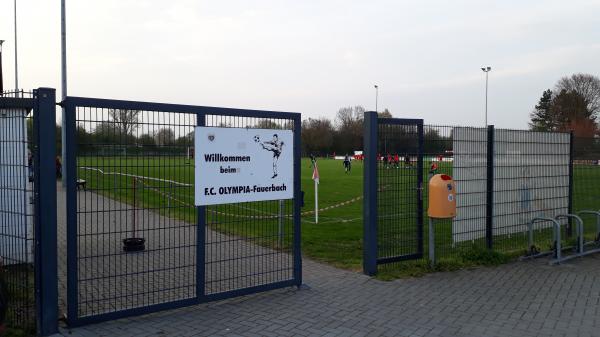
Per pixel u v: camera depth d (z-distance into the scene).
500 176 8.58
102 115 4.76
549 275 7.21
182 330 4.80
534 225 9.23
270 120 6.07
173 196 6.15
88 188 4.98
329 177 33.00
